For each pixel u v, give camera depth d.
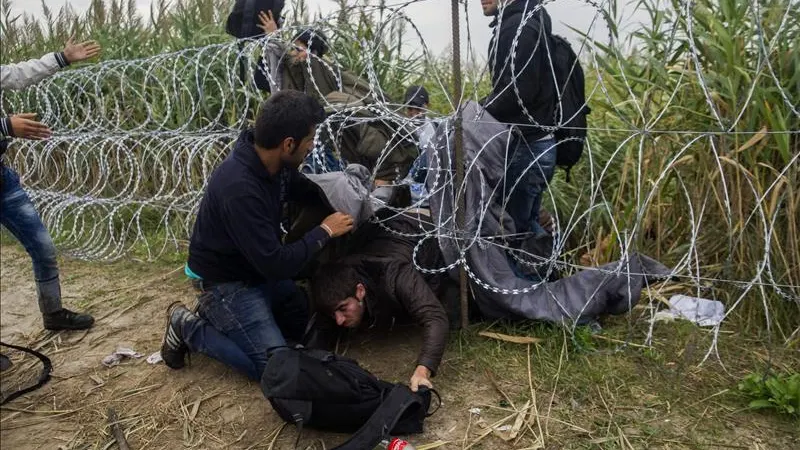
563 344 3.01
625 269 3.11
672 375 2.84
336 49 5.17
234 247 2.74
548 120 3.28
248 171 2.58
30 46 6.80
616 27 3.30
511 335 3.16
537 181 3.42
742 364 2.91
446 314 2.89
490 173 3.08
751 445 2.41
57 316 3.64
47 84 5.18
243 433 2.65
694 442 2.43
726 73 3.18
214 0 6.13
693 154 3.35
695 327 3.14
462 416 2.65
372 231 3.24
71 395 3.02
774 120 2.95
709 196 3.33
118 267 4.58
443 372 2.93
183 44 5.68
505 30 3.11
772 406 2.56
